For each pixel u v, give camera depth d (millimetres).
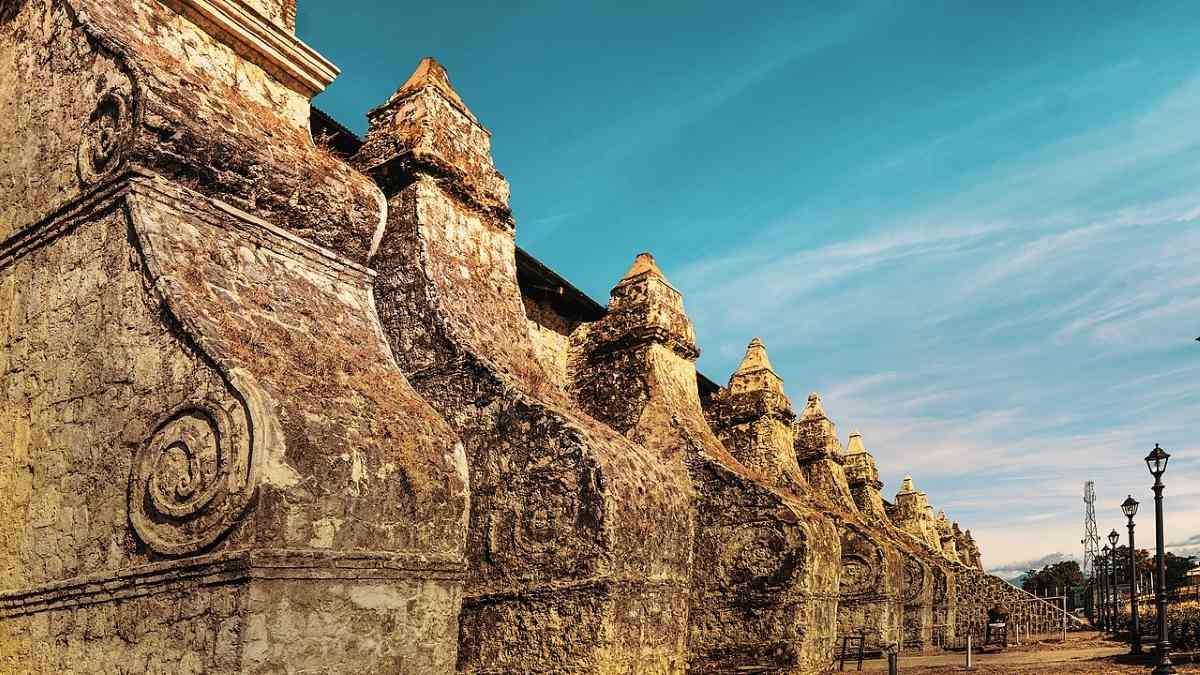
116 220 6234
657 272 14414
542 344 14227
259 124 7164
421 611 6059
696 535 12703
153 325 5855
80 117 6648
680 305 14805
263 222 6742
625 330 14047
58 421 6332
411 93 10289
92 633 5699
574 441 8297
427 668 6047
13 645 6184
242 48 7660
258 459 5141
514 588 8312
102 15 6797
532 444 8492
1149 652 17578
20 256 6949
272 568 5090
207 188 6477
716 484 12711
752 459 17578
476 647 8359
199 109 6457
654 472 9141
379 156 9984
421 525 6156
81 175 6512
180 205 6270
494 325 9734
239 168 6629
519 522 8430
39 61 7195
